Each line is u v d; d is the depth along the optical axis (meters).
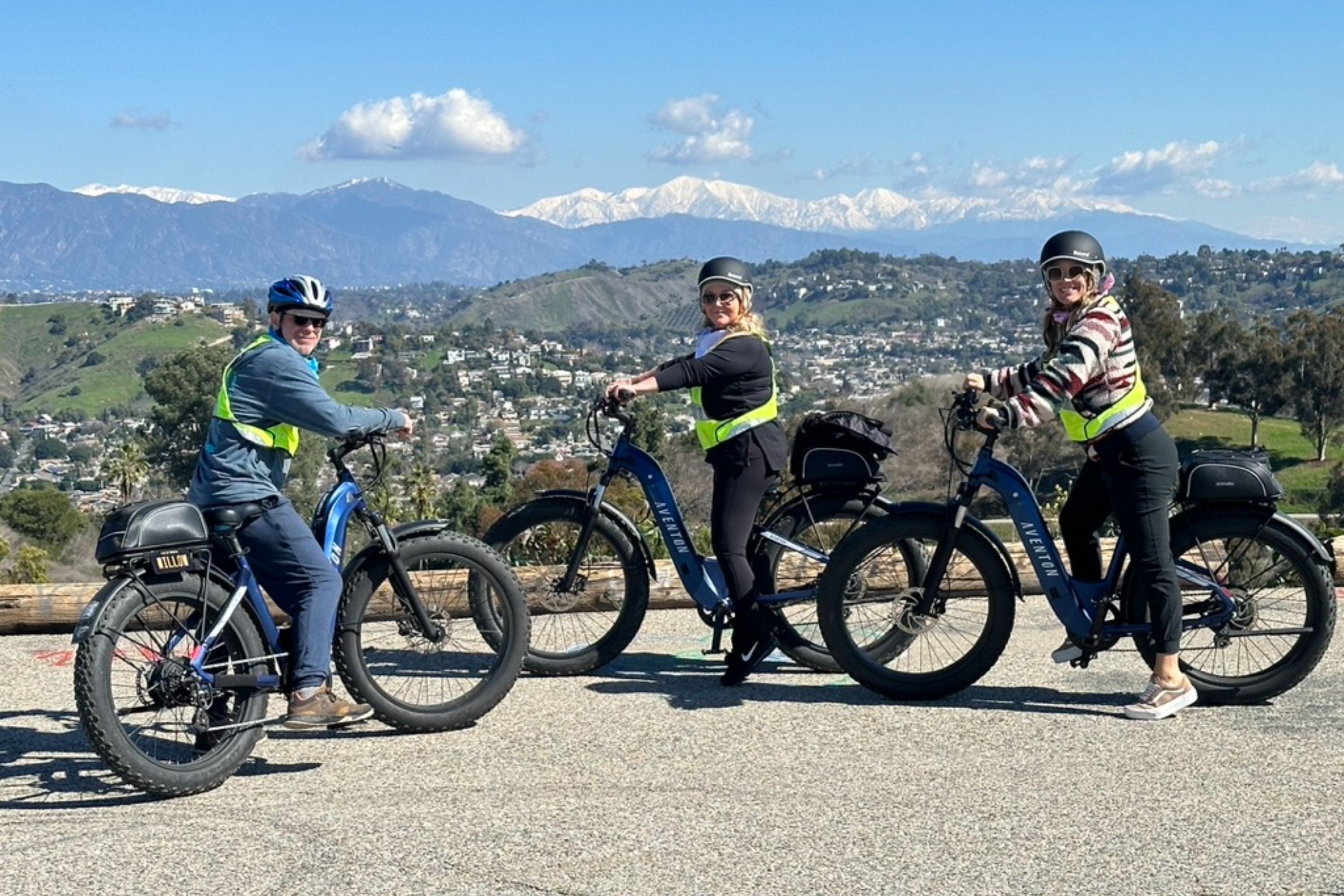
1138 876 3.44
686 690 5.36
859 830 3.77
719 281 5.30
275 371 4.48
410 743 4.68
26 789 4.23
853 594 5.40
